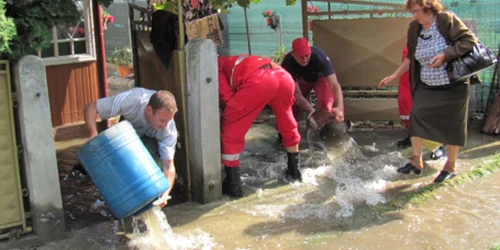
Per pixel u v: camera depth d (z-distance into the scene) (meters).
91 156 3.66
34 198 3.80
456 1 6.63
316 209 4.44
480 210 4.34
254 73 4.48
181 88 4.50
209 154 4.51
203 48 4.29
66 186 5.17
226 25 10.80
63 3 3.67
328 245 3.84
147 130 4.20
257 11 10.26
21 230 3.87
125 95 4.10
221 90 4.65
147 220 3.88
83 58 6.90
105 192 3.68
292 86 4.68
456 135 4.73
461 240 3.85
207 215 4.36
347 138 5.69
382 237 3.93
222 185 4.80
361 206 4.49
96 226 4.18
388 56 6.45
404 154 5.82
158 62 5.48
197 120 4.43
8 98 3.63
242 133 4.63
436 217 4.24
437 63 4.46
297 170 5.10
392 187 4.88
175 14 4.95
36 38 3.59
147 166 3.70
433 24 4.56
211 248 3.81
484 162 5.41
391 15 7.72
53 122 6.76
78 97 6.95
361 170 5.34
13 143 3.71
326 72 5.51
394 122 7.03
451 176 4.96
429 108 4.74
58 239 3.92
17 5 3.45
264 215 4.35
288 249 3.79
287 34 9.77
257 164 5.64
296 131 4.96
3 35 3.24
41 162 3.78
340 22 6.56
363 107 6.69
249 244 3.87
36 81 3.65
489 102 6.57
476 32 6.33
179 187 5.02
